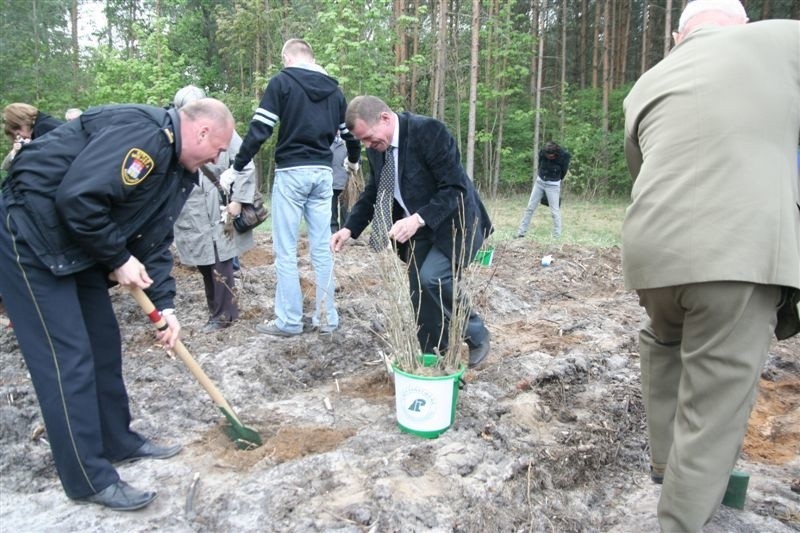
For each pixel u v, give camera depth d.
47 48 17.97
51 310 2.47
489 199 18.72
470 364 3.92
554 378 4.00
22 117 4.84
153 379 3.95
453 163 3.41
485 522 2.54
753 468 3.22
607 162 20.38
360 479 2.74
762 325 2.19
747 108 2.18
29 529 2.52
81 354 2.53
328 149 4.50
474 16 16.42
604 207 17.64
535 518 2.63
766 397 4.18
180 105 4.48
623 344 4.83
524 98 24.11
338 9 15.60
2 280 2.47
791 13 20.64
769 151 2.17
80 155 2.35
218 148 2.64
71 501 2.71
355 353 4.45
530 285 6.64
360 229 3.92
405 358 3.22
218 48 23.05
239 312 5.13
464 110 22.45
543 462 2.99
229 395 3.75
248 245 4.86
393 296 3.31
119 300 5.33
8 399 3.64
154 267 2.88
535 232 11.84
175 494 2.76
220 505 2.63
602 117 21.69
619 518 2.78
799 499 2.89
